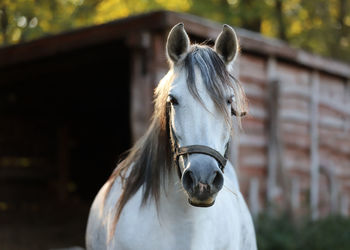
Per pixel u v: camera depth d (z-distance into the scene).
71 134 10.37
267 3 12.82
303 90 7.72
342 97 8.61
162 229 2.14
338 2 13.23
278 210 6.68
